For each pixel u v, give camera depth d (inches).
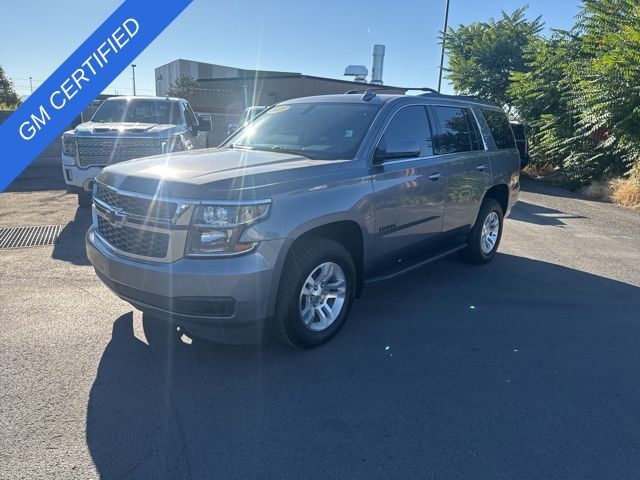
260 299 137.1
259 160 163.0
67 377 139.3
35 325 170.1
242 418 124.5
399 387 140.9
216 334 143.3
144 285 137.6
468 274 243.1
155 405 128.4
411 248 200.2
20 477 102.3
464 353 162.2
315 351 160.1
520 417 128.8
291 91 1501.0
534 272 249.0
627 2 492.1
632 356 163.8
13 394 130.4
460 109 231.5
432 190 200.5
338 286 165.5
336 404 131.9
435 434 120.8
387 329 178.4
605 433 123.4
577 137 537.3
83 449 111.3
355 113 189.0
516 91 651.5
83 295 197.2
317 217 148.6
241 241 133.3
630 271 254.5
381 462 110.7
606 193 497.4
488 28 776.3
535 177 652.7
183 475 105.0
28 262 236.5
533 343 171.0
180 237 132.9
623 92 460.1
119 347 156.9
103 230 155.2
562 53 585.3
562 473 109.0
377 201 171.8
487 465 110.8
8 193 433.7
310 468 108.3
